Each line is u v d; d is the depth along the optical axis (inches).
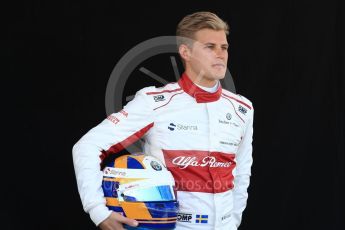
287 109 279.7
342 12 276.4
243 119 209.6
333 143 279.7
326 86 279.0
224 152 201.3
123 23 273.4
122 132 193.2
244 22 277.4
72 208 269.1
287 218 281.1
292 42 278.5
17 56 265.9
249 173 219.9
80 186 185.8
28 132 266.4
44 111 268.1
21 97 266.1
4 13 264.4
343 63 276.1
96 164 187.9
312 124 280.4
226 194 201.3
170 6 275.3
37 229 265.4
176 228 195.6
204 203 195.6
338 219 280.8
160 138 197.3
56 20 268.7
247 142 216.5
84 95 271.6
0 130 263.9
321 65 278.7
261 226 281.1
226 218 201.2
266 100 279.6
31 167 265.9
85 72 271.4
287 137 280.4
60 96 269.6
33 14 266.8
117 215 180.5
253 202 280.8
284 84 279.3
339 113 278.2
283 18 278.2
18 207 263.3
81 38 271.0
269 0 277.4
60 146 269.0
